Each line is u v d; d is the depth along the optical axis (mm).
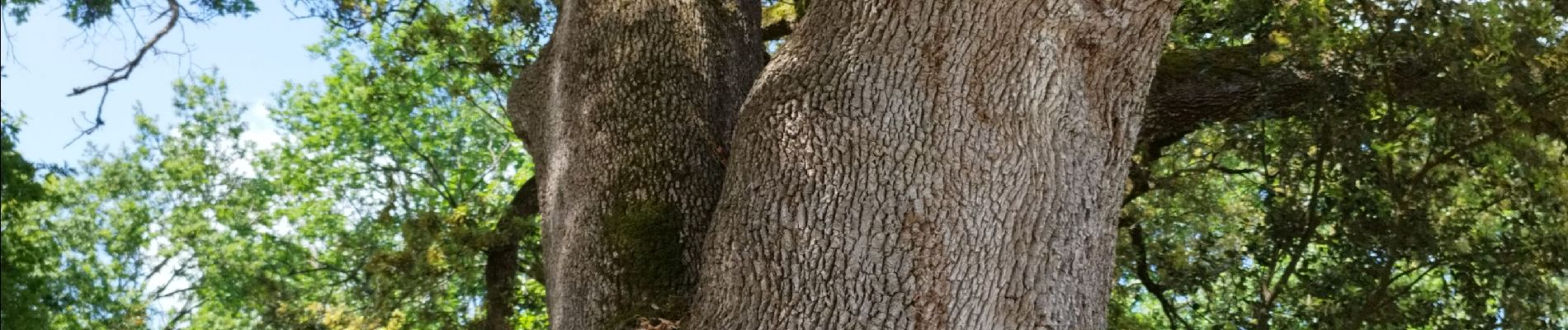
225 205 18516
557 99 5477
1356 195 7344
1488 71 6160
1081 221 4082
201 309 18484
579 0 5664
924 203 3830
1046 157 3980
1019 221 3924
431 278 9891
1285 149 7672
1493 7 6043
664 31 5387
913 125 3898
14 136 6129
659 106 5145
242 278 17000
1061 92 4016
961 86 3920
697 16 5527
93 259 17969
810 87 4082
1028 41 3941
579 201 5012
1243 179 11141
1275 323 8531
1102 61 4129
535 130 5770
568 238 4977
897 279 3799
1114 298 10039
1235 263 8555
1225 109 6211
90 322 15773
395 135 16359
